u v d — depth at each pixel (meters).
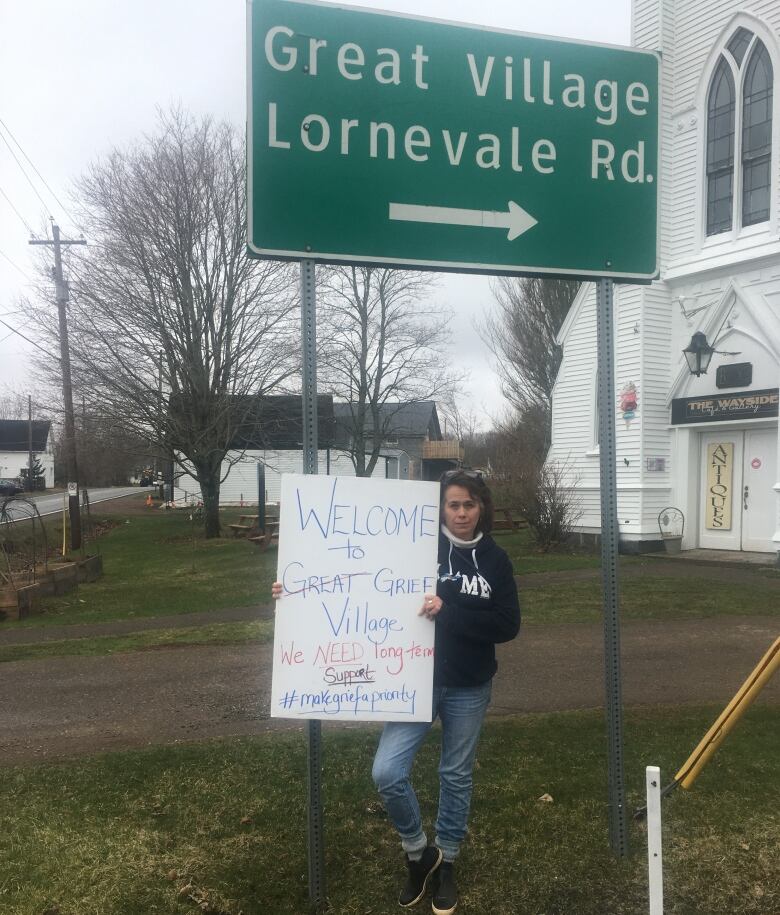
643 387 14.73
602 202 3.36
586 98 3.33
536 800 3.81
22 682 6.36
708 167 14.38
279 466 41.91
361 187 3.08
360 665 2.80
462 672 2.92
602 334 3.35
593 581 10.91
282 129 3.01
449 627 2.86
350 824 3.60
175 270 22.91
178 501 43.03
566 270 3.31
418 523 2.85
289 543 2.78
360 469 29.94
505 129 3.23
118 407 22.64
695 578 11.02
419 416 55.09
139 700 5.76
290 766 4.31
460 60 3.17
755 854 3.29
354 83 3.07
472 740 2.97
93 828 3.59
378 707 2.80
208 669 6.65
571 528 15.88
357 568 2.81
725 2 13.91
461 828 2.98
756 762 4.22
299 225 3.02
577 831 3.50
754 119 13.62
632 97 3.39
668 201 14.99
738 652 6.73
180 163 22.70
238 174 23.33
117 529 27.31
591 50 3.33
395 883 3.12
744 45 13.70
